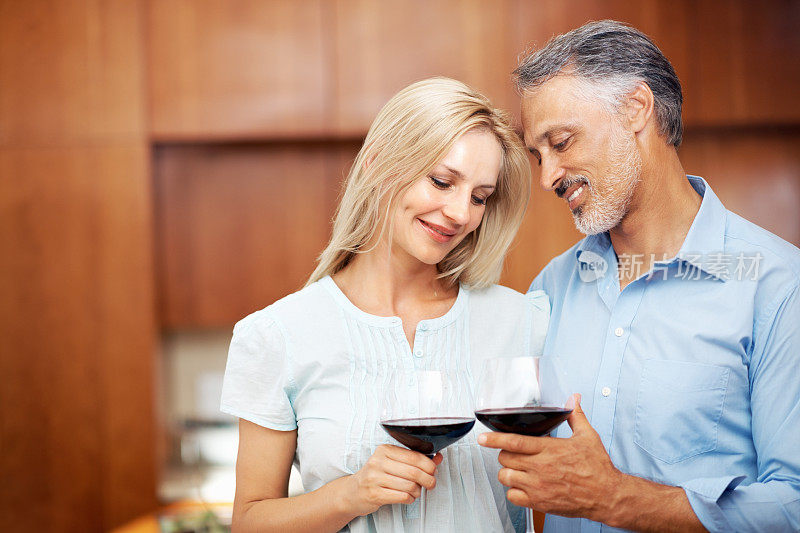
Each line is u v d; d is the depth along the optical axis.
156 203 4.18
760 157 4.11
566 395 1.30
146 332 4.05
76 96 4.08
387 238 1.61
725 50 3.99
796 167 4.09
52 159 4.09
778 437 1.43
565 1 4.01
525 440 1.32
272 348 1.57
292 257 4.17
